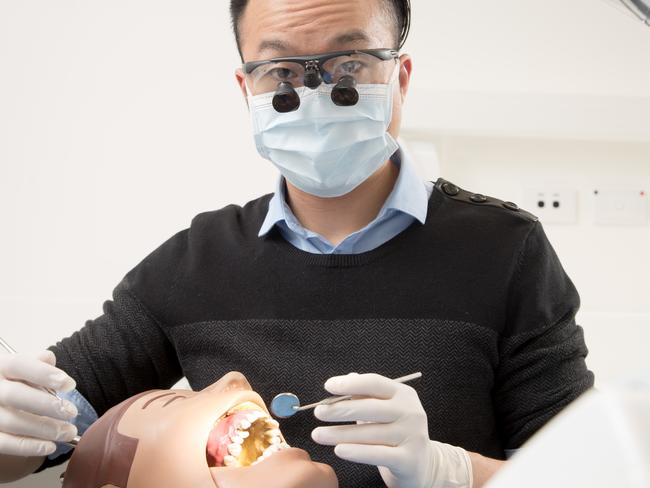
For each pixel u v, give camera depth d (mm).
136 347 1369
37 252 1984
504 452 1320
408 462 1004
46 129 1971
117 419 1046
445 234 1299
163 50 1962
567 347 1260
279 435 1028
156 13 1959
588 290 1990
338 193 1258
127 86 1968
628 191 1957
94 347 1371
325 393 1225
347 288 1264
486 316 1250
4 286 1988
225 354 1294
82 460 1039
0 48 1970
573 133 1892
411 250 1282
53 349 1392
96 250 1980
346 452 991
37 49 1965
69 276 1982
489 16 1943
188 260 1377
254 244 1343
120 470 991
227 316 1308
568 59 1937
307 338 1253
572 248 1984
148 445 977
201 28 1959
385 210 1282
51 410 1093
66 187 1975
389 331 1237
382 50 1180
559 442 441
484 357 1254
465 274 1266
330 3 1145
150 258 1421
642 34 1909
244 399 1004
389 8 1214
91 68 1965
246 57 1244
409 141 1944
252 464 952
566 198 1967
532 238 1317
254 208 1425
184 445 949
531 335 1256
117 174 1973
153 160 1975
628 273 1978
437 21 1955
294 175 1246
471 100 1886
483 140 1979
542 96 1879
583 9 1924
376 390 1016
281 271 1297
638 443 410
